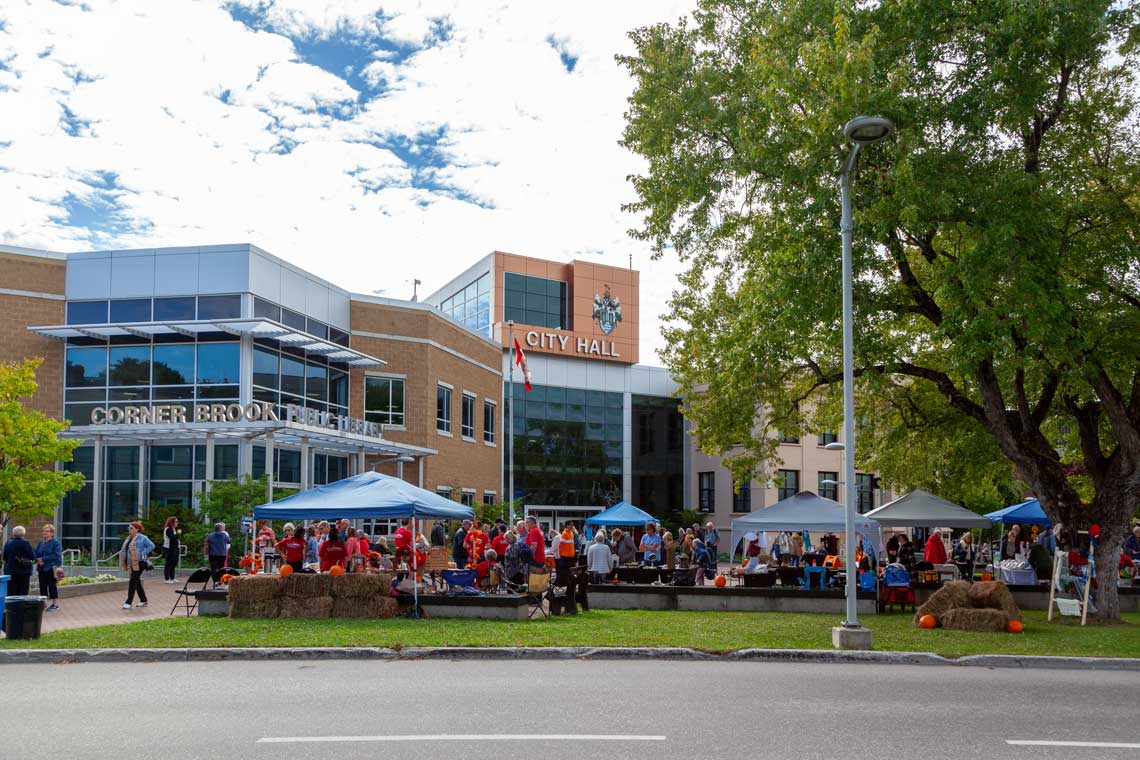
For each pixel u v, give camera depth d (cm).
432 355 4088
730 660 1354
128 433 3097
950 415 2502
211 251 3322
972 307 1702
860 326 1872
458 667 1240
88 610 1944
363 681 1103
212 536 2288
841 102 1633
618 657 1354
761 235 1969
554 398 5766
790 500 2253
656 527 2797
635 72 2111
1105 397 1942
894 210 1662
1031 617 1966
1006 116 1705
